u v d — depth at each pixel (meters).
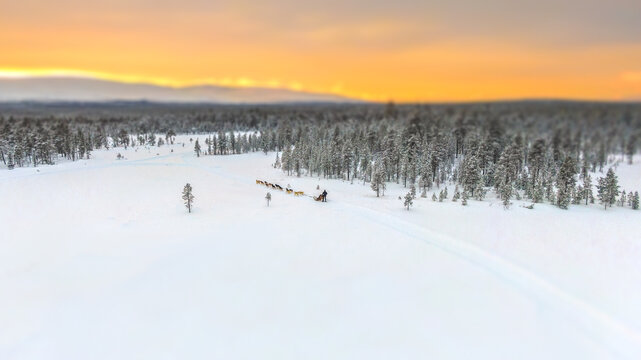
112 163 133.12
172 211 71.19
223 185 98.31
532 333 33.16
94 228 60.00
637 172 147.38
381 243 53.19
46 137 144.38
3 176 104.75
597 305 37.03
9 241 53.88
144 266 45.81
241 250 50.81
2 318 35.38
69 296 39.06
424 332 33.47
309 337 32.91
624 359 30.05
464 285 41.06
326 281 42.25
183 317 35.59
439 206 74.88
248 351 31.17
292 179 109.81
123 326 34.31
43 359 30.27
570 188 86.25
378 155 130.38
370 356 30.59
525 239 54.53
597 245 52.56
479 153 119.88
